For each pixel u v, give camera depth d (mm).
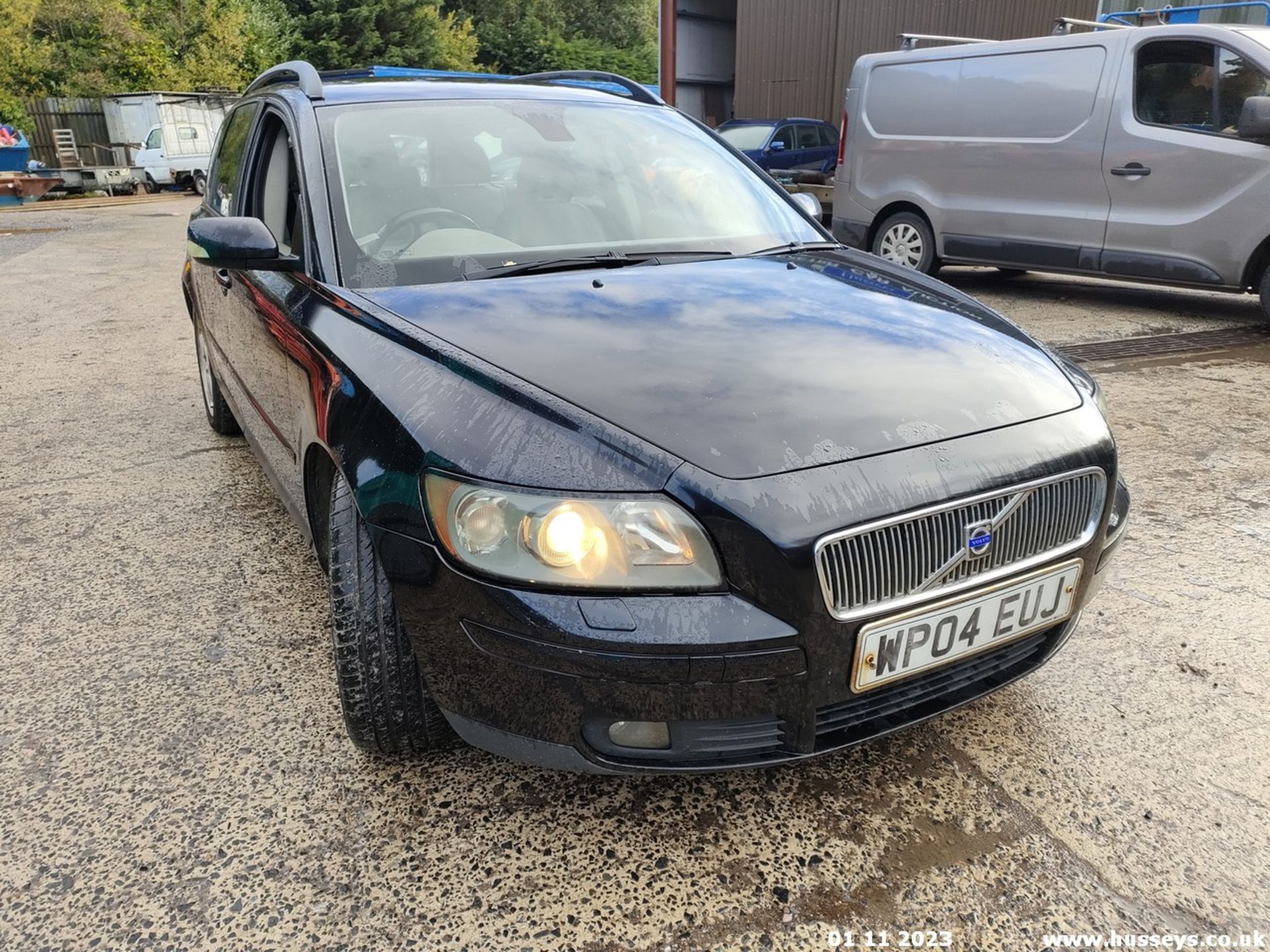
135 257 10922
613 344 1914
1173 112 6133
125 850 1819
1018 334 2225
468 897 1709
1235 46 5766
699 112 19219
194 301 4102
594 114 3072
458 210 2553
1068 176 6703
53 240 12758
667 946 1609
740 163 3203
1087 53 6512
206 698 2305
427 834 1857
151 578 2939
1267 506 3455
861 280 2461
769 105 15375
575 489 1550
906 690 1761
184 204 20094
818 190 9922
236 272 3027
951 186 7445
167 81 29484
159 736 2162
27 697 2316
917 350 1979
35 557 3090
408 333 1960
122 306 7746
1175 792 1971
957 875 1759
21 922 1655
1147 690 2332
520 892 1720
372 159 2576
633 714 1569
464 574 1591
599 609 1534
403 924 1651
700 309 2137
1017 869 1771
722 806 1937
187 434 4375
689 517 1534
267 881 1743
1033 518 1751
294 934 1629
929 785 1995
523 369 1789
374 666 1856
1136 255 6445
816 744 1692
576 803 1945
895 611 1616
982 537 1671
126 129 25359
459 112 2850
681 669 1532
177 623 2662
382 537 1688
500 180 2680
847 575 1565
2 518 3418
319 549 2365
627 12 61031
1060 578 1830
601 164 2867
